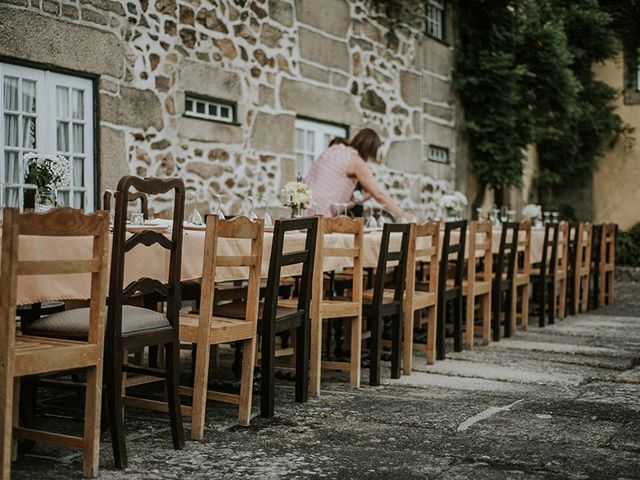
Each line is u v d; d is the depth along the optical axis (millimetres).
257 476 2857
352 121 9461
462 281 5754
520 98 11680
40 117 5824
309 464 3004
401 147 10445
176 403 3186
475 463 3033
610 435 3426
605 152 14375
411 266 4801
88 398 2793
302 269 4023
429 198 11109
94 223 2723
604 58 13852
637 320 7574
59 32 5863
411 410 3869
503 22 11789
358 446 3252
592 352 5656
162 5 6789
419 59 10812
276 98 8156
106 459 3047
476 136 12109
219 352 5504
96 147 6230
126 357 3889
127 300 4164
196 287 4664
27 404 3168
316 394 4191
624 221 14250
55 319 3012
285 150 8281
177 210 3152
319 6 8797
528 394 4258
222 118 7574
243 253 3736
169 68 6883
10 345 2471
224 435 3412
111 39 6312
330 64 9023
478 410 3873
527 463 3035
